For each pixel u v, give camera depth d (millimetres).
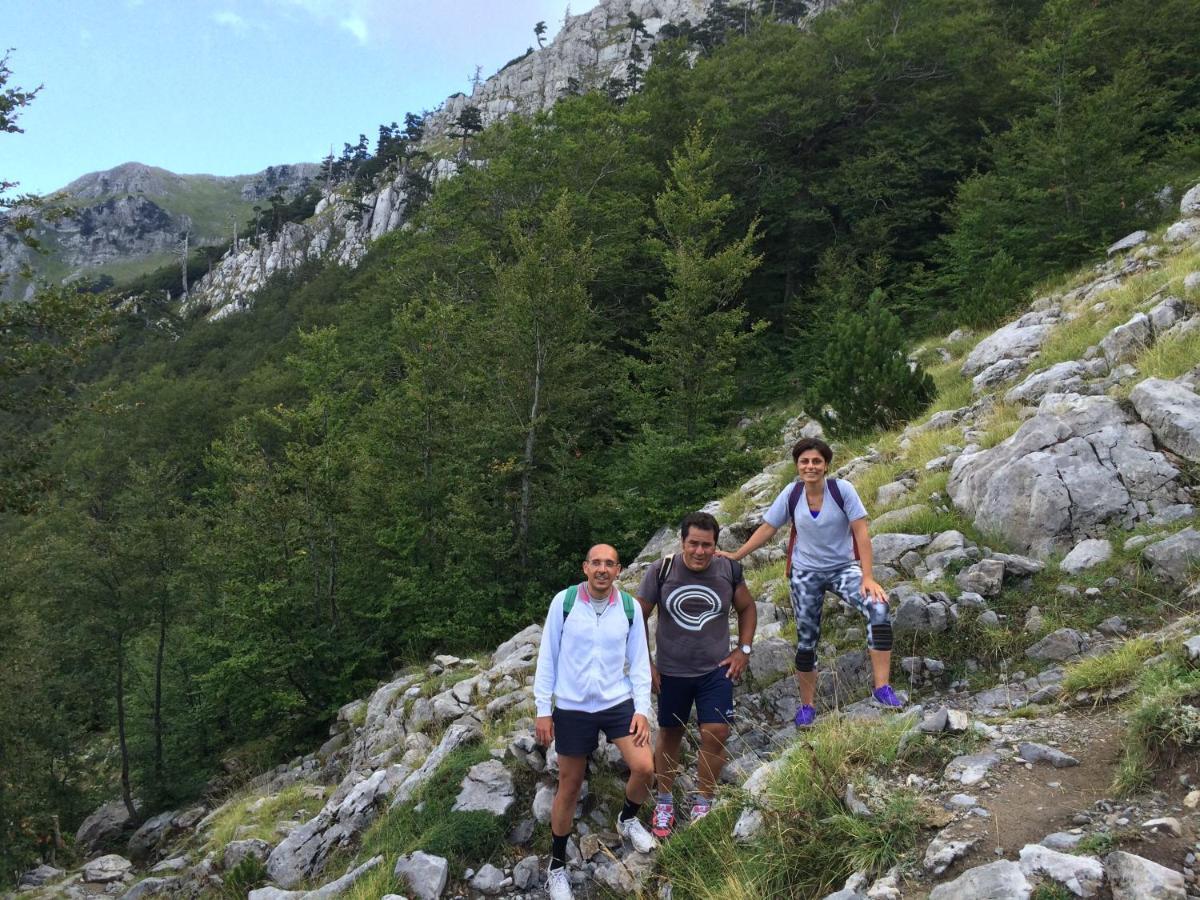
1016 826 3133
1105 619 5129
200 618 17297
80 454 40812
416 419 16703
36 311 10672
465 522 14445
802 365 22641
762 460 15234
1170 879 2500
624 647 4164
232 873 6512
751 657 6020
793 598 4855
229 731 17812
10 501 11320
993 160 23172
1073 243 17109
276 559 15219
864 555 4562
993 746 3818
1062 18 19594
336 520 15898
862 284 23141
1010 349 12461
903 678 5328
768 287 28156
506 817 5055
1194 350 7578
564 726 4109
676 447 14664
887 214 25016
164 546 17828
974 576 5852
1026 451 6727
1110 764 3434
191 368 78562
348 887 5078
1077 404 7297
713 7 92750
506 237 26531
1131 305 10906
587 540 15609
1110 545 5746
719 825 3965
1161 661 4027
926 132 26703
